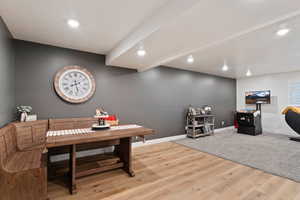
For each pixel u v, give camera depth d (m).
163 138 4.20
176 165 2.64
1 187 1.42
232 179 2.17
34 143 2.27
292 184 2.04
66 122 2.68
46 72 2.69
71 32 2.27
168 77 4.33
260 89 5.66
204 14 1.41
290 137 4.47
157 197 1.75
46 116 2.68
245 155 3.10
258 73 5.32
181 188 1.94
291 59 3.51
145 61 3.02
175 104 4.48
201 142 4.08
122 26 2.09
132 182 2.08
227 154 3.16
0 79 1.83
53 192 1.85
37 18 1.90
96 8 1.69
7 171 1.44
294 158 2.94
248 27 1.67
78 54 2.98
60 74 2.78
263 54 3.11
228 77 6.07
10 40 2.24
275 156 3.04
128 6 1.66
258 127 5.04
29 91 2.55
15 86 2.43
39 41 2.58
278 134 5.06
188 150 3.44
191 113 4.52
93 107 3.13
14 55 2.42
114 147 3.02
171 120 4.38
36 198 1.52
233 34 1.83
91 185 2.00
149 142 3.93
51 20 1.95
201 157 3.02
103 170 2.25
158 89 4.12
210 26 1.64
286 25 1.94
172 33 1.80
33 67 2.58
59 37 2.44
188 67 4.42
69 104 2.89
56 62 2.77
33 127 2.28
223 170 2.45
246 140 4.29
